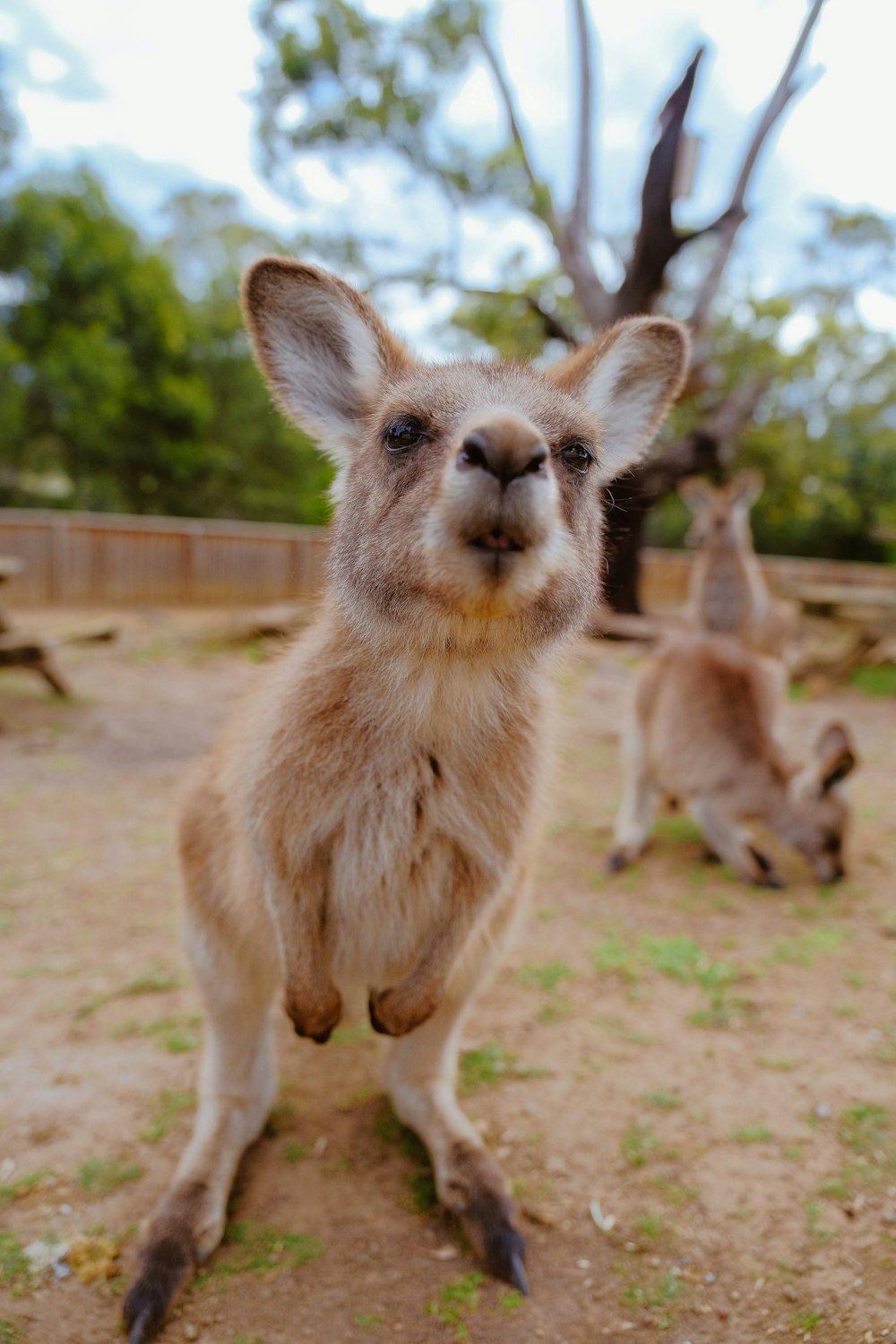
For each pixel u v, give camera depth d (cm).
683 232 1487
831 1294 254
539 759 282
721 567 988
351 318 301
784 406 2375
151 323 2581
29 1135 314
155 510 2812
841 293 2972
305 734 260
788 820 543
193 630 1419
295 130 1719
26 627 1459
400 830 262
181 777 735
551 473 222
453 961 275
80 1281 259
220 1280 259
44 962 429
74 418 2433
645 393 329
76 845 577
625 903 515
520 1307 252
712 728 559
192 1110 328
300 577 2003
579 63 1586
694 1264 266
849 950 458
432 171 1723
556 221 1697
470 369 279
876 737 918
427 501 233
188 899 307
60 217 2408
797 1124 324
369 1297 255
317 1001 269
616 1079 350
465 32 1645
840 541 3300
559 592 254
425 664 253
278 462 2970
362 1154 314
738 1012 397
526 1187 295
